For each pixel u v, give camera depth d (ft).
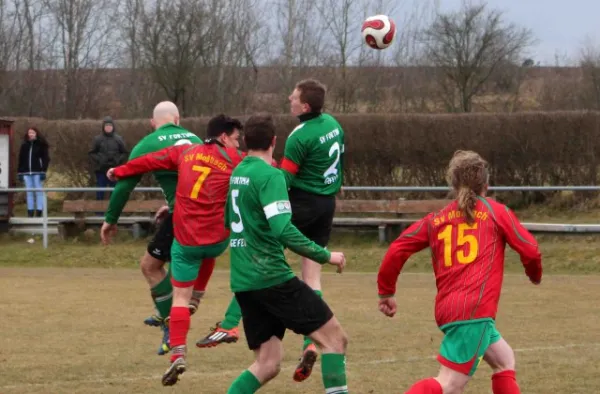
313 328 40.47
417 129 146.82
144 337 66.64
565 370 53.98
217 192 49.57
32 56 240.32
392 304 40.01
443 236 37.81
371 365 56.03
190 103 218.79
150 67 220.23
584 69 223.51
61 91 241.96
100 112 239.91
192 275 49.90
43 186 143.33
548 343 63.00
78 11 239.71
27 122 157.28
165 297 54.24
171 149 52.24
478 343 36.19
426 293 91.71
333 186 53.06
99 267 117.80
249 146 41.27
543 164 143.64
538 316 75.25
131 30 233.35
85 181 157.38
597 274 107.96
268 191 39.60
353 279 105.09
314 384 51.78
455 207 38.22
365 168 149.89
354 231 134.10
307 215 52.21
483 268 36.81
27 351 61.21
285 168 51.85
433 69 216.74
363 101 216.95
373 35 68.03
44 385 51.08
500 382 37.45
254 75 226.79
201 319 74.95
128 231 135.74
